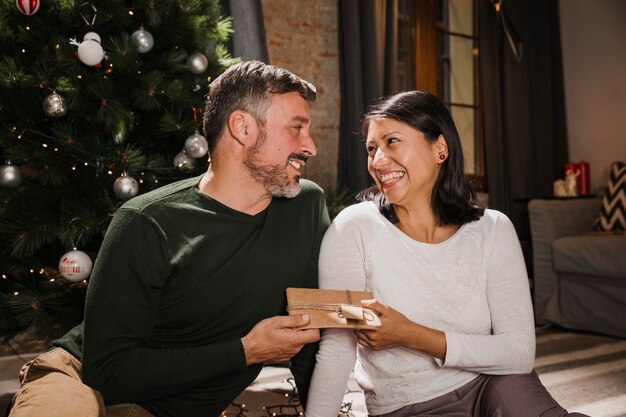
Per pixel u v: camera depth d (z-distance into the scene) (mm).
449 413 1235
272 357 1193
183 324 1284
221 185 1305
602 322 3424
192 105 2205
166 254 1224
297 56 3898
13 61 2006
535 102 4801
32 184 2141
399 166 1285
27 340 2900
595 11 4723
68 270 1943
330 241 1335
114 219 1253
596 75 4738
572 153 4926
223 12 3240
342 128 3855
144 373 1164
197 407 1327
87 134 2160
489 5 4555
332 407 1260
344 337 1253
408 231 1342
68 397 1122
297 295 1176
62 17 2094
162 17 2221
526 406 1147
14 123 2113
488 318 1281
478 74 4668
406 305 1266
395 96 1312
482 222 1316
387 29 3924
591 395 2256
